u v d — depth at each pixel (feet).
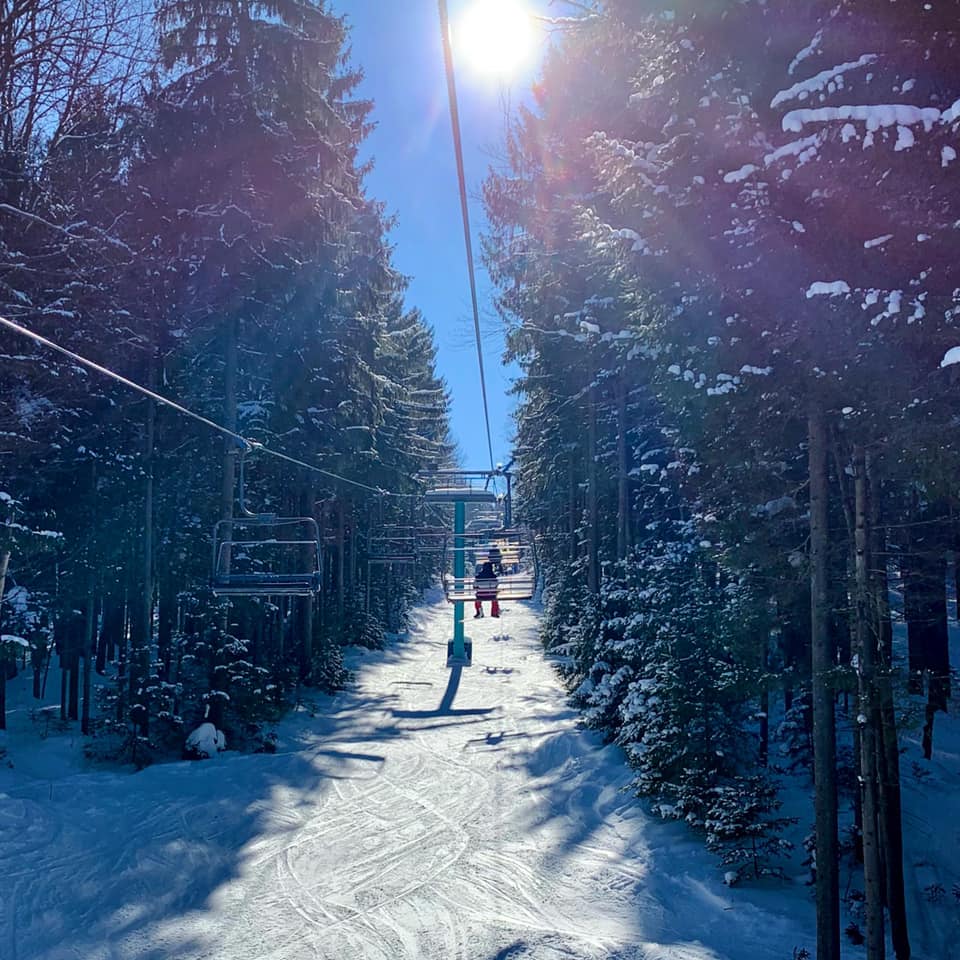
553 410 79.82
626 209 27.43
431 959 27.25
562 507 110.22
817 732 25.34
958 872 32.19
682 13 23.90
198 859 36.04
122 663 57.21
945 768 41.81
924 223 18.70
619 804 43.19
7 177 40.63
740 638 33.94
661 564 46.32
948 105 18.61
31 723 66.03
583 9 29.22
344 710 73.00
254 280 55.42
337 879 34.58
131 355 51.80
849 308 20.03
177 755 55.72
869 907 24.32
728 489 32.24
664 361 27.81
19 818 37.29
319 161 58.34
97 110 44.68
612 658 60.90
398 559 112.06
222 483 59.57
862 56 18.75
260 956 27.61
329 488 85.30
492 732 62.49
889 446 21.72
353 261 73.77
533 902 32.24
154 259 51.47
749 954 27.14
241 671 59.67
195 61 54.03
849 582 26.48
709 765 37.78
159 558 63.41
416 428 136.87
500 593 84.23
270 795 45.50
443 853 37.68
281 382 65.36
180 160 51.96
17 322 41.60
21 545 42.83
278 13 54.90
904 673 24.77
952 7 17.22
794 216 21.83
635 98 27.84
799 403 24.90
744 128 23.03
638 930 29.58
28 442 44.09
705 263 24.63
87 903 31.09
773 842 33.09
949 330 18.11
